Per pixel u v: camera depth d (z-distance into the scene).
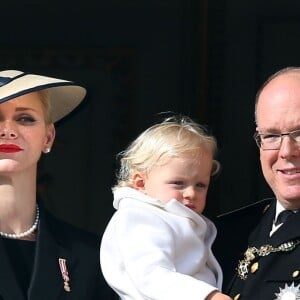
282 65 25.20
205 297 15.88
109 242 17.06
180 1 25.47
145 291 16.33
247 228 17.38
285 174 16.50
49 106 17.39
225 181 25.52
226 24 25.33
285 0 25.09
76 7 25.66
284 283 16.22
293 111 16.34
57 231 17.31
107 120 25.80
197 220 17.16
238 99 25.44
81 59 25.73
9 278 16.47
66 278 16.89
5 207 16.97
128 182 17.56
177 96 25.61
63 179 25.94
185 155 17.12
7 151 16.75
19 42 25.69
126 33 25.67
